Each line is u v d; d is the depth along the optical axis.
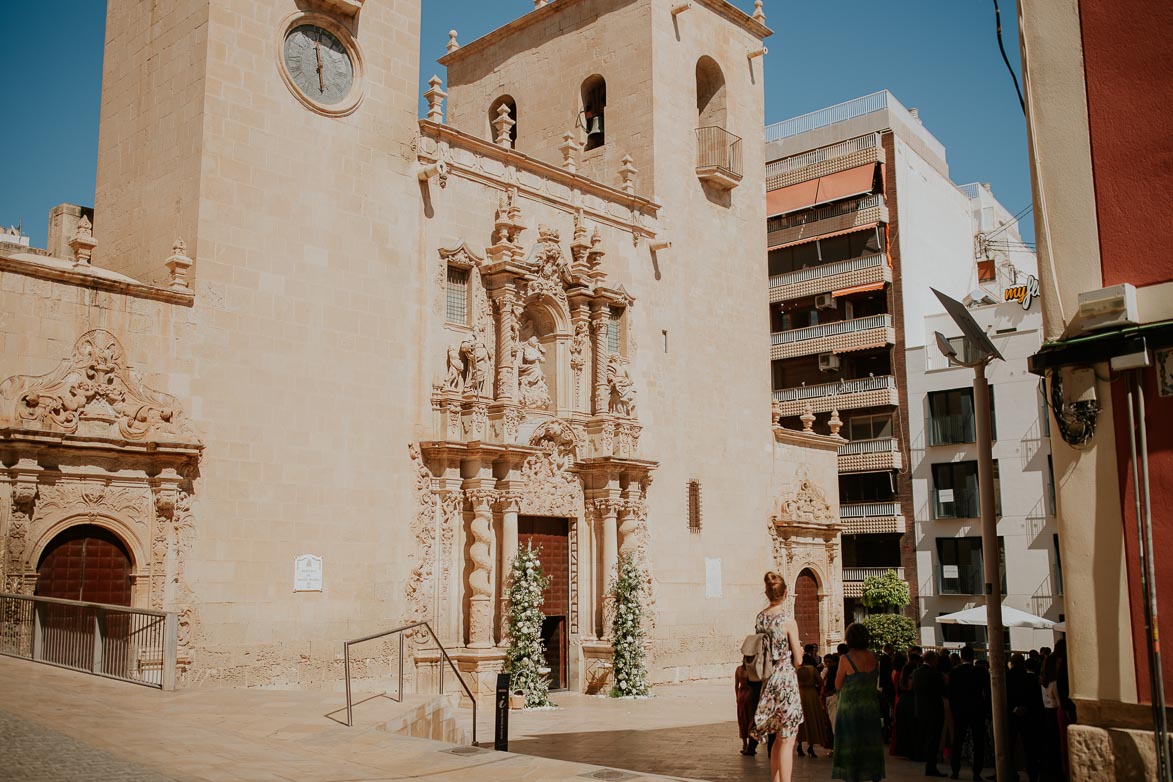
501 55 46.16
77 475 23.61
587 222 36.62
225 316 26.56
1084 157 13.98
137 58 29.50
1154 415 13.04
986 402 18.44
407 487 29.94
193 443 25.20
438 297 31.42
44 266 23.56
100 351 24.33
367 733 15.27
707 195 41.88
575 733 25.02
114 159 29.66
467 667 30.17
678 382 39.28
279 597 26.69
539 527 34.53
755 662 13.03
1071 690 13.27
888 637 53.78
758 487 42.50
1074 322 13.73
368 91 30.41
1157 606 12.73
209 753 13.03
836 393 61.50
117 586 24.33
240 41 27.66
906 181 63.22
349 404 28.83
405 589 29.50
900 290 60.84
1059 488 13.66
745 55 44.81
